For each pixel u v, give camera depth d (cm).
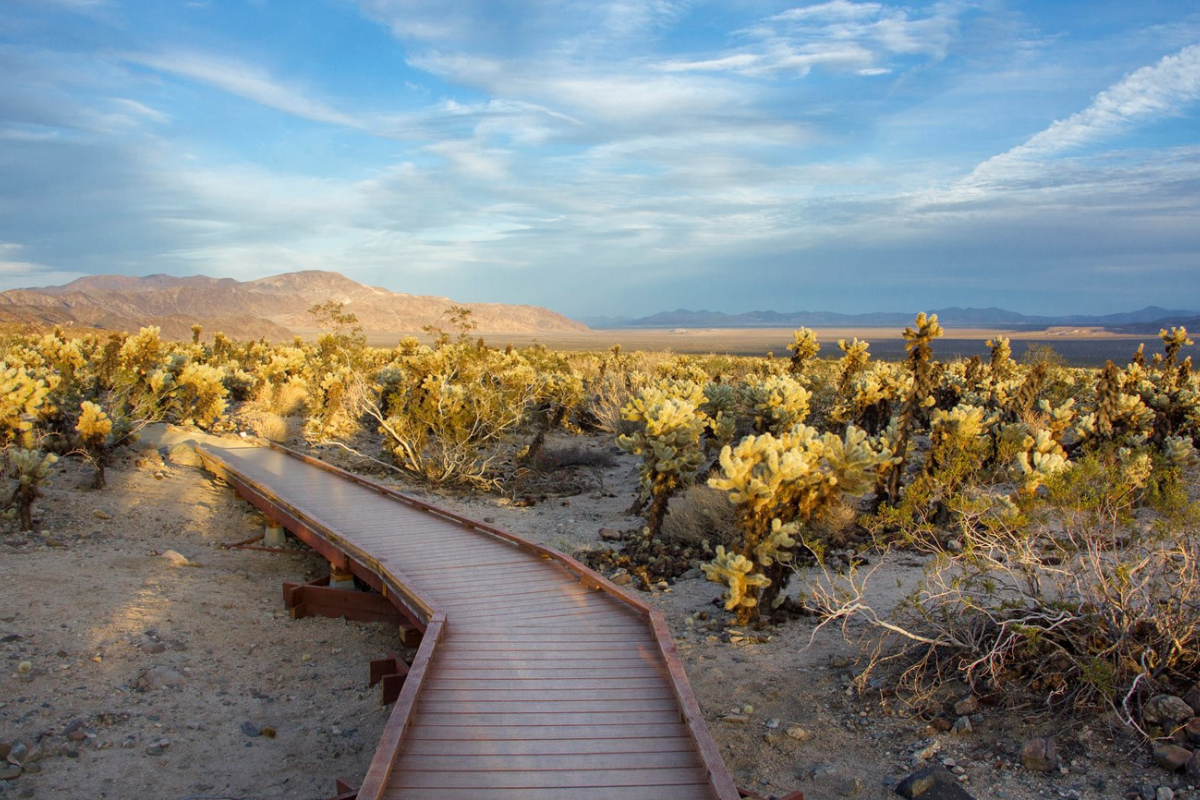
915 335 1156
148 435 1692
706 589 966
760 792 522
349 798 495
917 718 593
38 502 1134
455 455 1620
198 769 587
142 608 843
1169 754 488
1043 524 819
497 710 580
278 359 2592
